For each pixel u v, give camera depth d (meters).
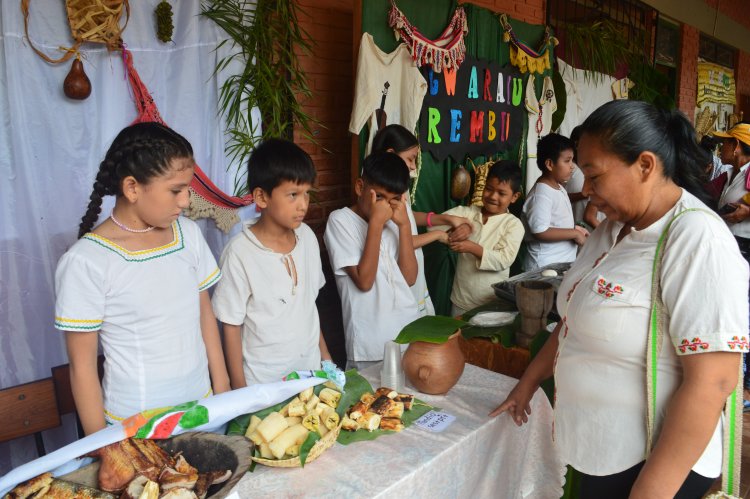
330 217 2.01
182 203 1.18
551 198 2.89
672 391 0.98
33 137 1.79
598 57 4.70
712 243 0.90
